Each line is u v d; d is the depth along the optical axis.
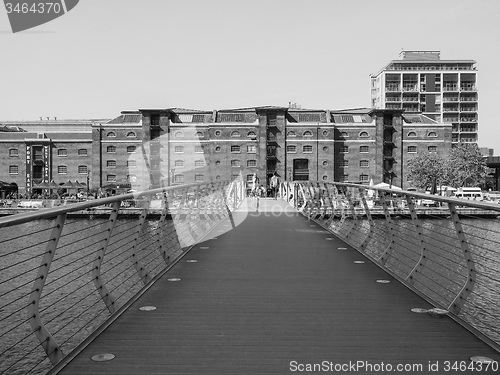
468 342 4.93
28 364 10.42
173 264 9.22
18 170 75.38
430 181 67.62
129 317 5.80
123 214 43.25
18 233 33.69
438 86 112.31
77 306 14.56
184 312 6.01
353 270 8.73
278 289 7.26
